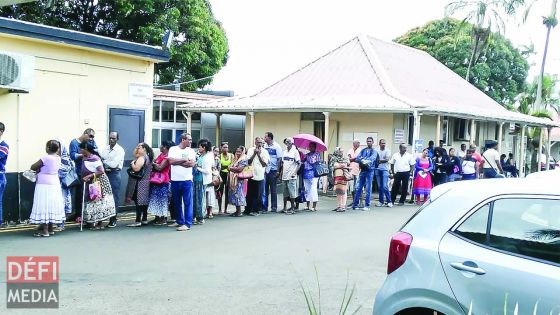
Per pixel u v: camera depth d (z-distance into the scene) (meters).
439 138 18.53
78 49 11.16
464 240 3.82
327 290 6.52
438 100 21.59
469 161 16.53
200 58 28.22
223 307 5.81
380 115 18.88
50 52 10.73
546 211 3.65
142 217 11.09
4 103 10.09
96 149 10.20
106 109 11.80
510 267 3.56
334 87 20.94
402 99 18.48
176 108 21.33
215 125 23.95
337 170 13.73
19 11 23.97
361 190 14.19
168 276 7.00
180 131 22.67
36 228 10.00
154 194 10.57
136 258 7.93
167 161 10.45
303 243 9.30
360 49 22.86
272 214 12.97
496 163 16.38
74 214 10.67
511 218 3.74
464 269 3.70
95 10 26.47
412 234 4.04
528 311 3.44
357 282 6.90
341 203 13.68
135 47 11.87
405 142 19.30
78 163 10.48
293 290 6.48
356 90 20.30
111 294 6.17
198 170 11.07
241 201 12.33
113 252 8.27
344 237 9.94
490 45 30.94
